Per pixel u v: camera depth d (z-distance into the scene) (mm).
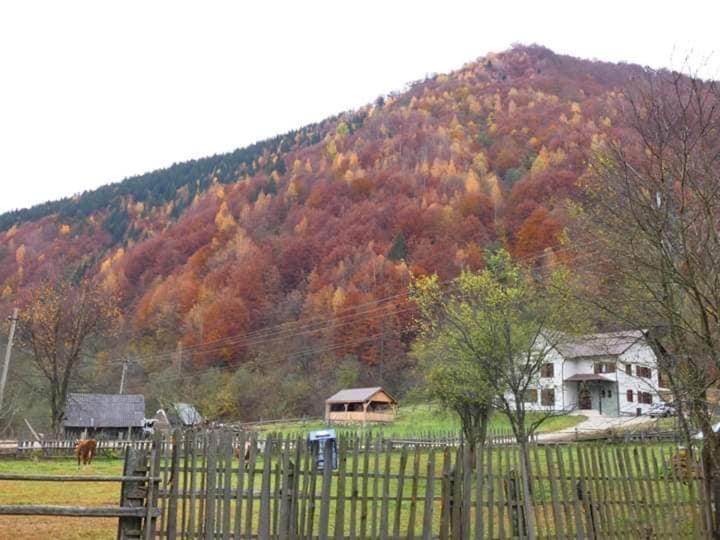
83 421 52594
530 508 8891
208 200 105812
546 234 39500
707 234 7941
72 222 108188
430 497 8539
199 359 66812
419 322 30141
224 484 8250
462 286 21969
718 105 8102
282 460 8430
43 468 23703
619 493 9375
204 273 79062
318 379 64188
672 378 9281
